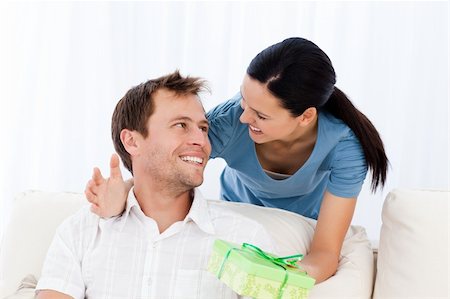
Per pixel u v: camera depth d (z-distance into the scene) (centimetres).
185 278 166
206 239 169
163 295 166
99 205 167
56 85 304
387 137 296
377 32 294
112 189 168
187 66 299
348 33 295
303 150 192
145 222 169
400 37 294
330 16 294
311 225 203
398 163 297
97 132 304
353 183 189
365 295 186
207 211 171
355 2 294
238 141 194
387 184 297
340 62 294
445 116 296
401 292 179
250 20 295
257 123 174
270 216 194
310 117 178
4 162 307
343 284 179
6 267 194
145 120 168
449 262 176
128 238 170
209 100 298
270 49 171
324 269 179
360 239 204
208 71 299
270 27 295
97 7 300
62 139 304
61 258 170
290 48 169
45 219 197
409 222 181
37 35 302
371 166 191
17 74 304
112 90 301
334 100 189
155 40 300
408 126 296
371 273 193
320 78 170
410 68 295
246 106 173
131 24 299
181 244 168
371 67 294
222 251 152
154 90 169
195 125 168
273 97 167
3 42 303
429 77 295
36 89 304
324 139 187
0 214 307
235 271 146
